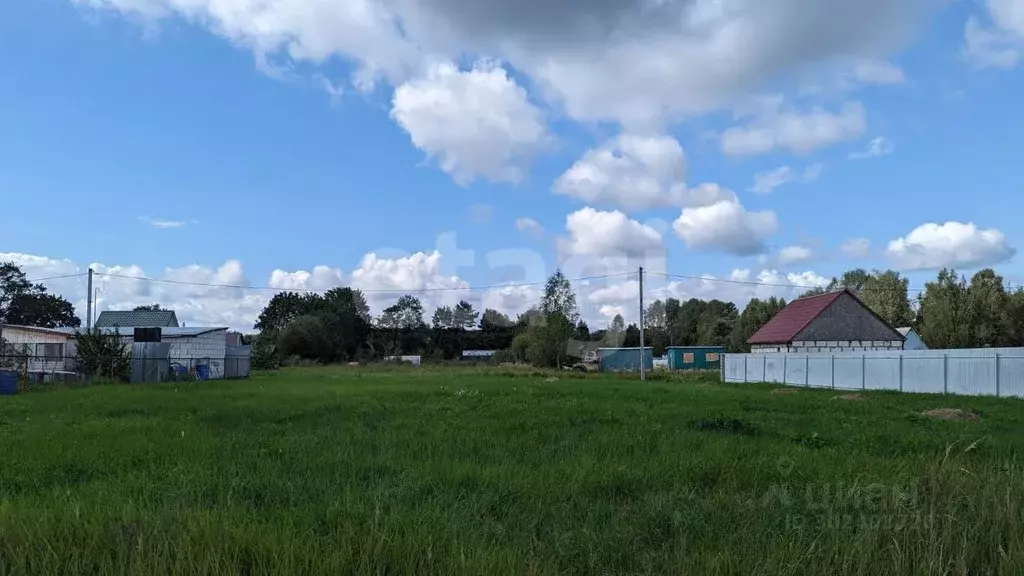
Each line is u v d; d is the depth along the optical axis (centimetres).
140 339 3672
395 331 9656
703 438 1020
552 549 449
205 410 1588
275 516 502
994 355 2717
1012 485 540
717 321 9012
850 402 2073
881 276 6800
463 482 672
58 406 1764
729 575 396
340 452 862
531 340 6419
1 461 813
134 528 444
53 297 6731
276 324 10306
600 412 1519
